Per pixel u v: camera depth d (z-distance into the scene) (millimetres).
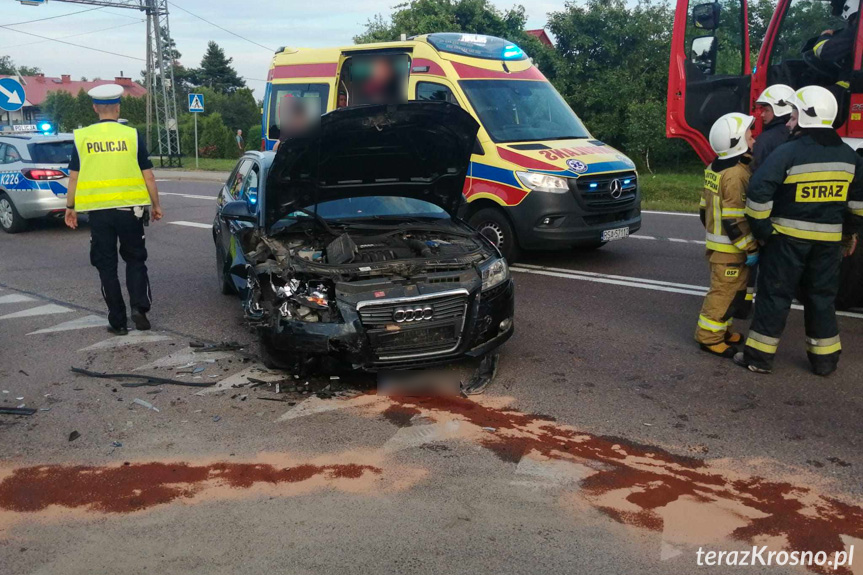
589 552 3326
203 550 3393
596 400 5000
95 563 3316
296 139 5359
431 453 4285
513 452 4277
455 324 5117
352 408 4918
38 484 4035
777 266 5230
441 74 9359
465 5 27453
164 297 7945
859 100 6586
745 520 3574
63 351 6223
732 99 7934
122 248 6660
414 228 6090
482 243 5934
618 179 8594
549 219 8375
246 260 6012
